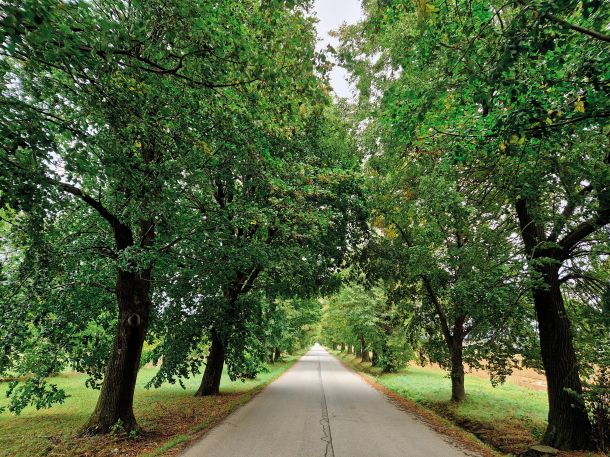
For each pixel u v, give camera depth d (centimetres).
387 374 2288
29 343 891
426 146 680
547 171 688
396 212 1184
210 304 1179
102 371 1034
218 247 884
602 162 611
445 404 1286
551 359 777
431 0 473
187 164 662
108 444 723
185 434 809
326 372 2670
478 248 827
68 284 862
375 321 2227
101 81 462
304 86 580
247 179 899
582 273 852
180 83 577
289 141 883
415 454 681
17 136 412
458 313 932
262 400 1316
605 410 704
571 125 498
